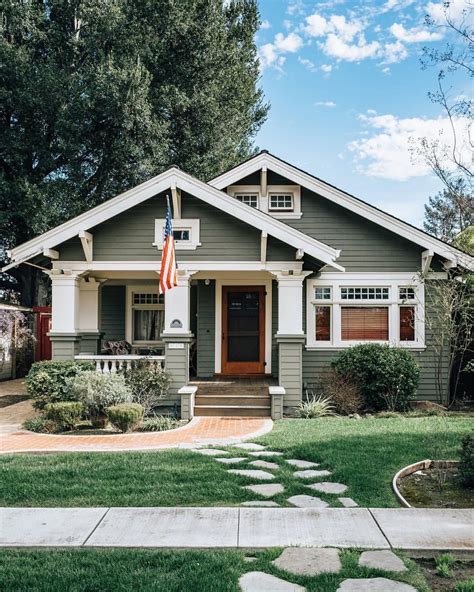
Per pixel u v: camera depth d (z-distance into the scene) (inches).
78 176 859.4
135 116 820.0
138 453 323.3
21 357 816.3
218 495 245.0
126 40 854.5
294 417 466.0
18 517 216.1
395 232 535.8
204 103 906.7
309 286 547.8
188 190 467.5
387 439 349.4
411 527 204.8
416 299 542.3
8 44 802.2
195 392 471.5
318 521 210.8
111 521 211.0
